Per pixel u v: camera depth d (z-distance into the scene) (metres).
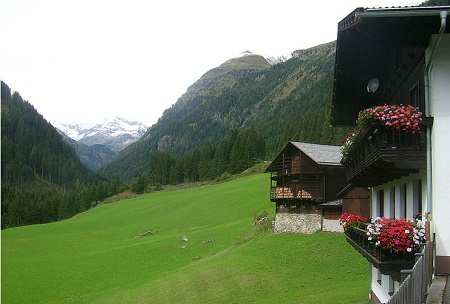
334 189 53.19
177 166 189.38
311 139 151.12
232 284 40.03
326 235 50.09
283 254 46.50
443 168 11.56
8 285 55.94
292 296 33.44
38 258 72.50
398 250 11.56
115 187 193.75
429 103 11.88
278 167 60.34
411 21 11.49
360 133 14.33
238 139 169.50
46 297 50.12
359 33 14.88
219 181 156.12
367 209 38.84
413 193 13.89
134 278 54.03
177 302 38.19
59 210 183.75
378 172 14.52
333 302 27.84
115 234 93.69
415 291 8.43
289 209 56.69
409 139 12.10
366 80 17.84
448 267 11.41
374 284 21.83
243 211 88.94
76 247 81.88
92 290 51.12
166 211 109.50
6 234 103.75
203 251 61.84
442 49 11.78
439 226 11.53
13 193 198.12
